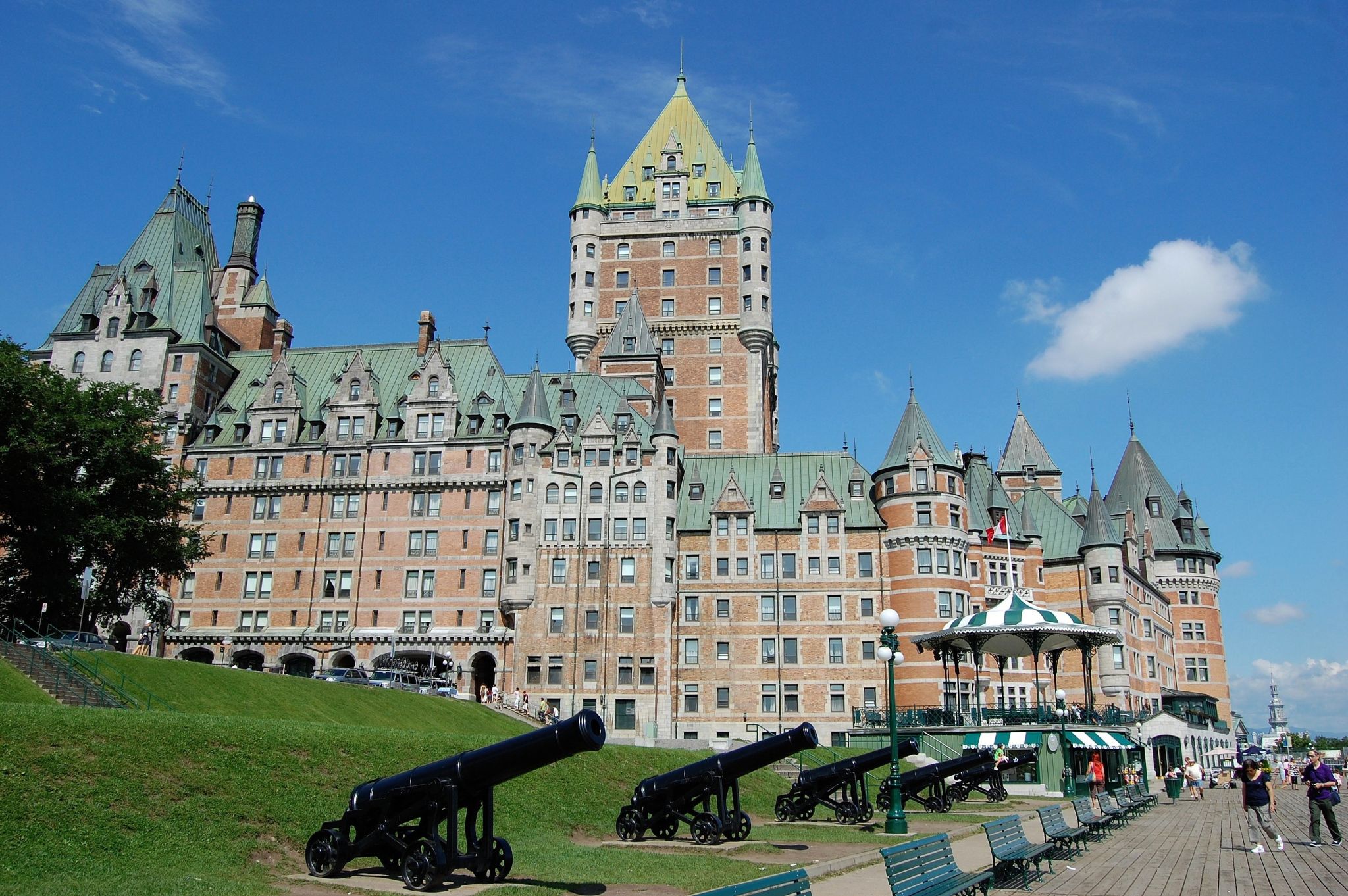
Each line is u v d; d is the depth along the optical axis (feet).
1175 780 221.25
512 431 305.32
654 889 75.77
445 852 74.43
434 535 303.48
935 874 69.77
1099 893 79.61
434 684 275.18
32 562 212.23
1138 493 433.48
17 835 75.20
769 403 406.21
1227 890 80.53
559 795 118.83
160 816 85.05
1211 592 424.87
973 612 304.91
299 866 84.64
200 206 373.20
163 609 247.09
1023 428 425.69
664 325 383.24
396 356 340.18
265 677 186.09
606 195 413.80
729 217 393.50
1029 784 213.46
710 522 305.94
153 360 325.42
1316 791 111.14
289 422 318.45
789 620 297.12
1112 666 305.12
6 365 211.00
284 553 306.55
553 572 294.25
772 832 114.01
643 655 287.07
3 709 91.97
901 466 298.56
